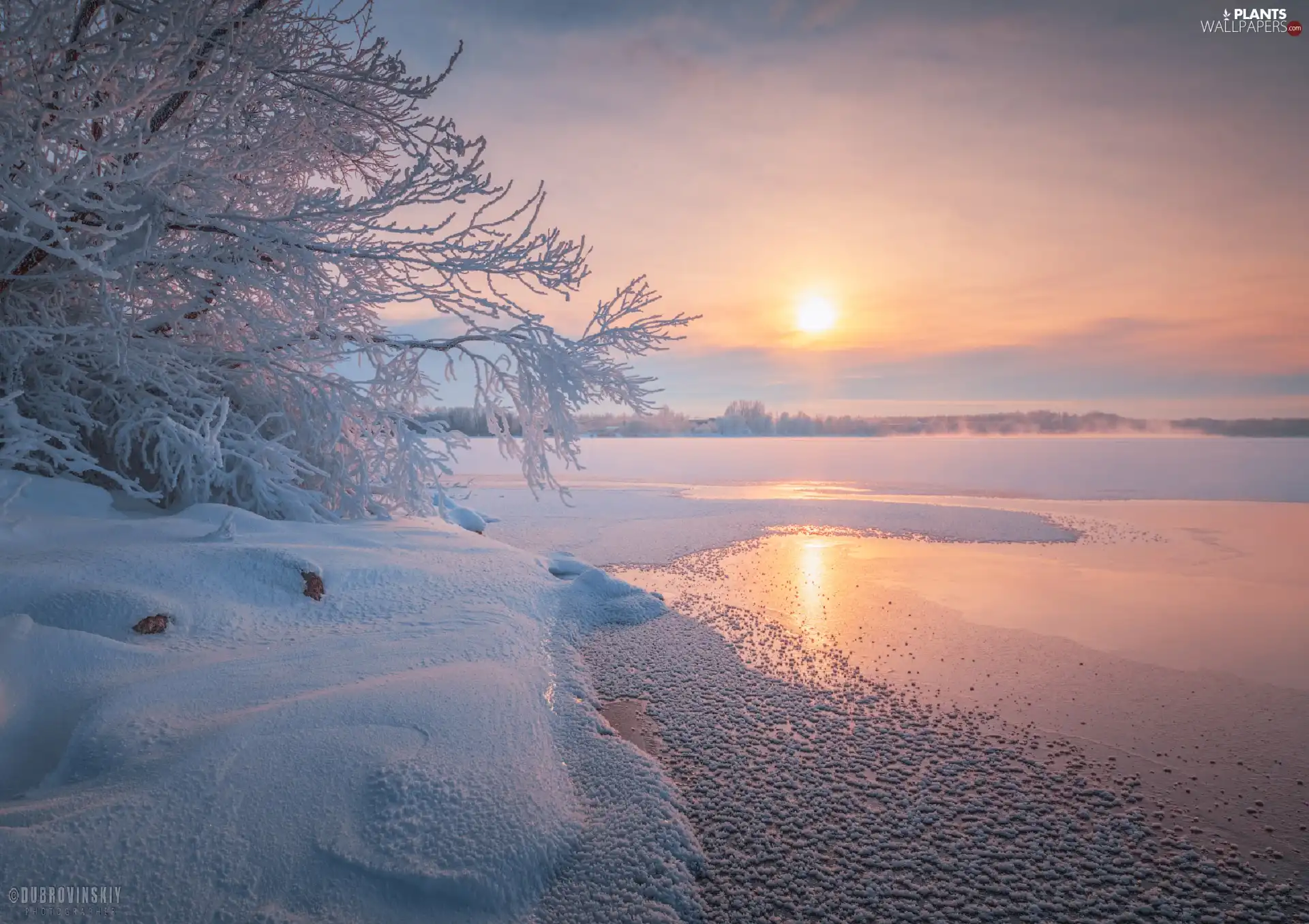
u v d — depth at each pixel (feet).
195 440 19.52
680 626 16.76
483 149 19.88
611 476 66.23
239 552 14.92
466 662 12.06
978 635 16.28
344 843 7.13
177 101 18.48
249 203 21.53
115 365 19.85
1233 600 19.66
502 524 33.58
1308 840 8.22
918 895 7.20
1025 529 32.86
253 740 8.54
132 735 8.70
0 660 9.84
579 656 14.30
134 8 15.66
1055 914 6.92
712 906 7.07
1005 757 10.27
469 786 8.15
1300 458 84.02
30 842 6.59
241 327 21.98
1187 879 7.47
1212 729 11.23
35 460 17.97
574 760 9.70
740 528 32.86
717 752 10.37
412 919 6.53
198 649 11.89
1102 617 17.87
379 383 23.93
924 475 65.87
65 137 14.74
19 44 14.29
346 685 10.55
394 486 24.58
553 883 7.25
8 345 18.57
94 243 18.42
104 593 12.21
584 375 23.52
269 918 6.26
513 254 21.94
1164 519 36.01
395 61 19.71
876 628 16.85
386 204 19.69
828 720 11.54
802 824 8.48
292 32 20.57
